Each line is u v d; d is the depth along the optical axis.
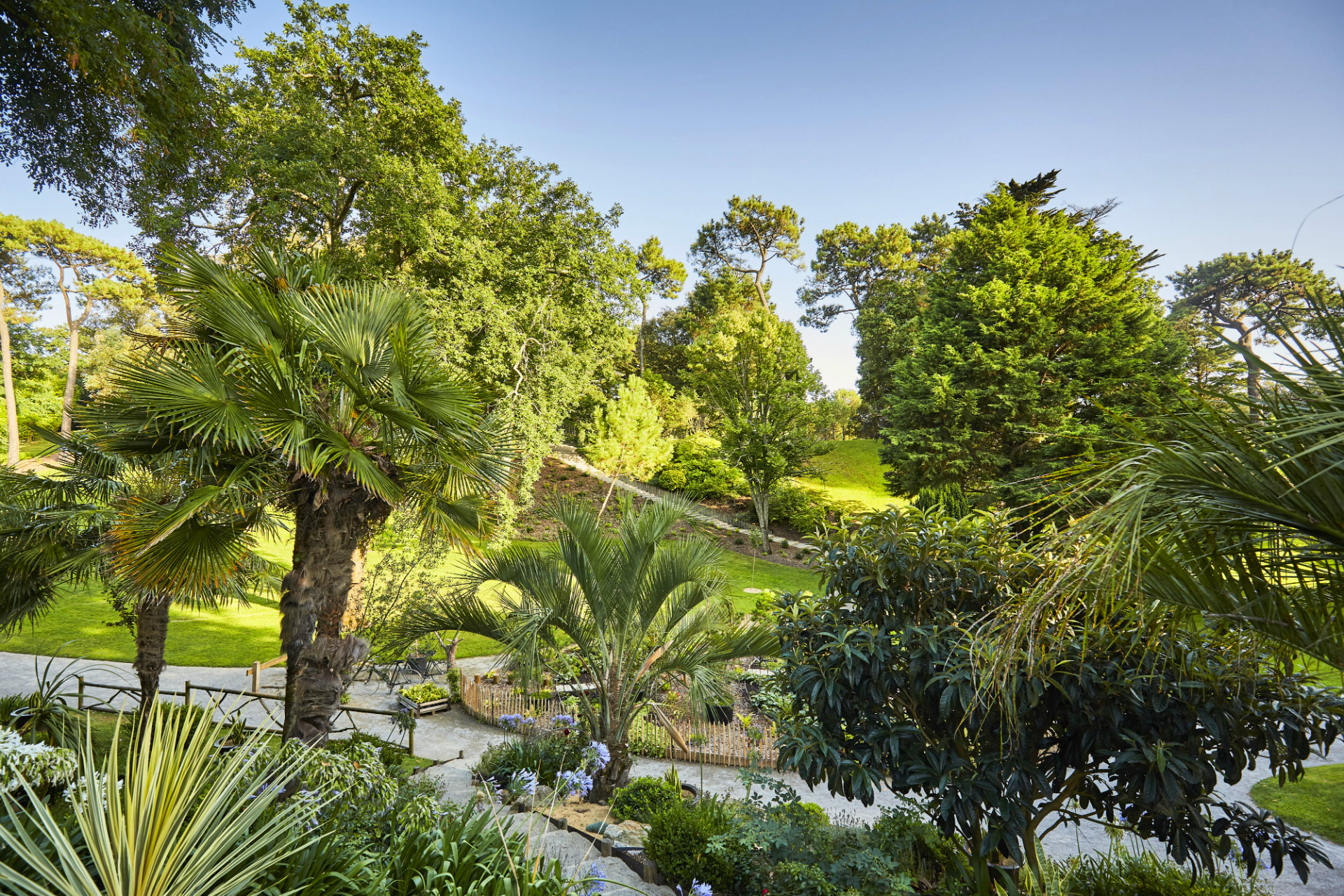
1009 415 22.33
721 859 5.90
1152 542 2.44
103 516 8.60
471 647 17.80
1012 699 3.99
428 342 6.97
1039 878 5.28
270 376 5.62
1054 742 4.92
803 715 5.49
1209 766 4.25
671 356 53.53
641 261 55.59
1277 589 2.35
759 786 9.66
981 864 5.09
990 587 4.90
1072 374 22.08
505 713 12.10
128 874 2.32
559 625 8.66
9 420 38.03
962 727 4.92
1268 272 15.04
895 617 5.16
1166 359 20.83
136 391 5.42
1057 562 2.70
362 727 11.82
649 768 10.52
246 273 6.94
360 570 14.06
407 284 19.12
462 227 21.56
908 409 25.17
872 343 46.12
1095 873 5.95
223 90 17.27
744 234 56.19
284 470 6.38
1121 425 2.47
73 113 10.89
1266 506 2.09
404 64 19.78
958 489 19.34
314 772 4.64
